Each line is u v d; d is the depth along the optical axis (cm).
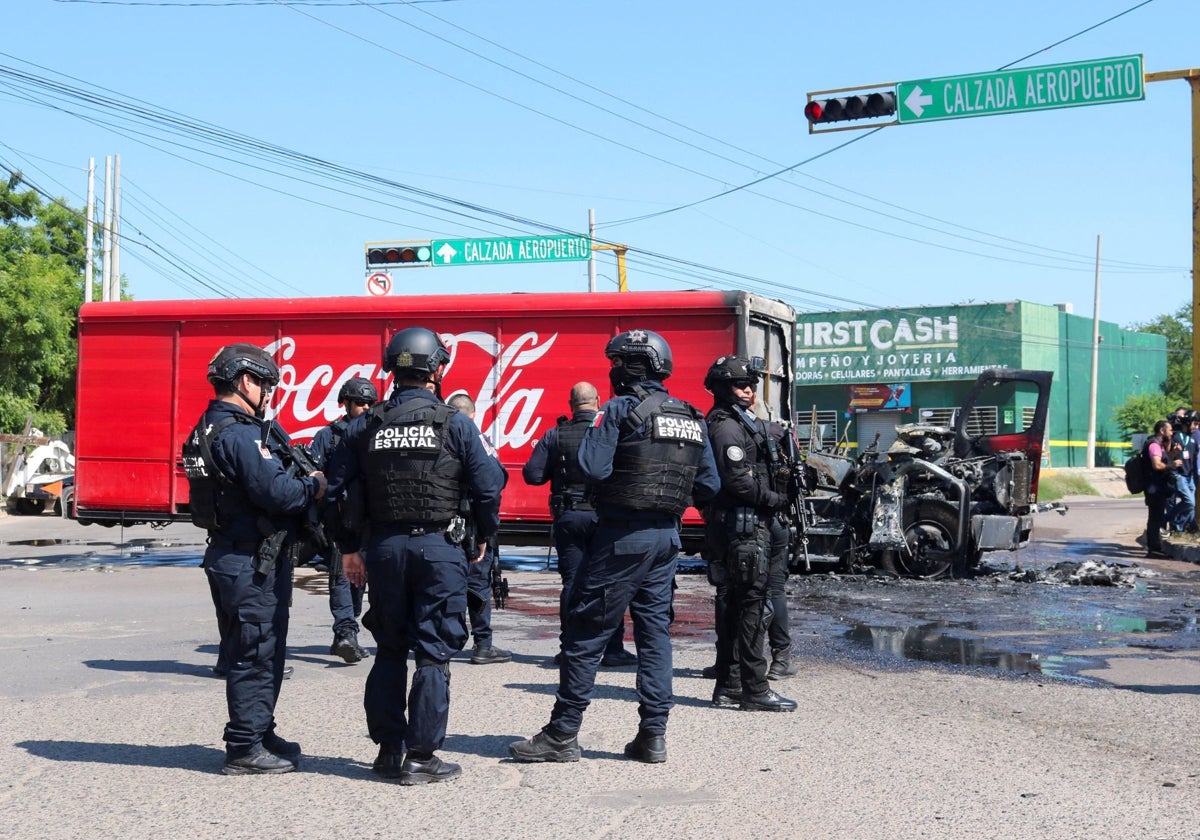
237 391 532
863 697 710
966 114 1584
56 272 3538
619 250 2836
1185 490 1728
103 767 545
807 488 777
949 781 518
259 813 472
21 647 915
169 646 919
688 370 1442
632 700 702
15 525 2569
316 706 688
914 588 1305
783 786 510
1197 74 1625
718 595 682
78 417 1587
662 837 441
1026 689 733
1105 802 485
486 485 519
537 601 1236
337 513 536
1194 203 1683
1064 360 4825
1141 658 852
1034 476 1523
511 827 453
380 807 480
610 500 548
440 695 514
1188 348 8144
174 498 1558
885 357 4638
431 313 1516
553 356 1484
